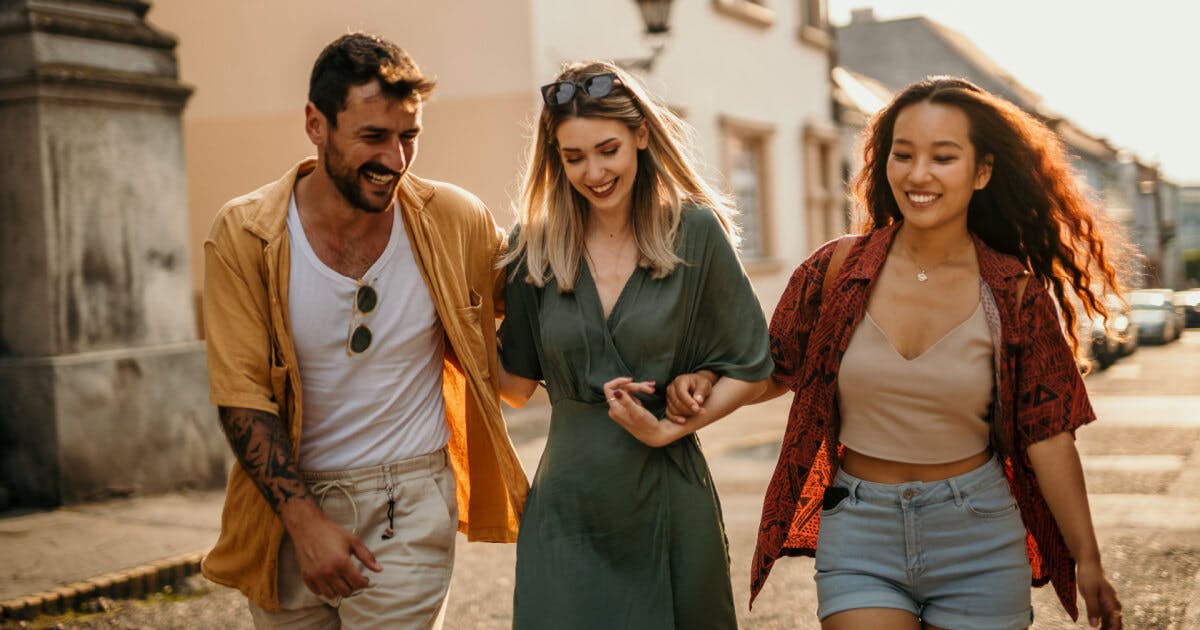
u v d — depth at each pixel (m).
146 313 8.23
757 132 17.97
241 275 2.73
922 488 2.72
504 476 3.01
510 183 13.03
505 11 12.96
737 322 2.90
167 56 8.49
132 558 6.24
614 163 2.77
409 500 2.84
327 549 2.62
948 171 2.68
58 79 7.68
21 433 7.69
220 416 2.76
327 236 2.76
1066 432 2.74
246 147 14.15
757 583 2.96
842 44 46.34
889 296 2.78
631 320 2.85
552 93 2.80
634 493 2.85
